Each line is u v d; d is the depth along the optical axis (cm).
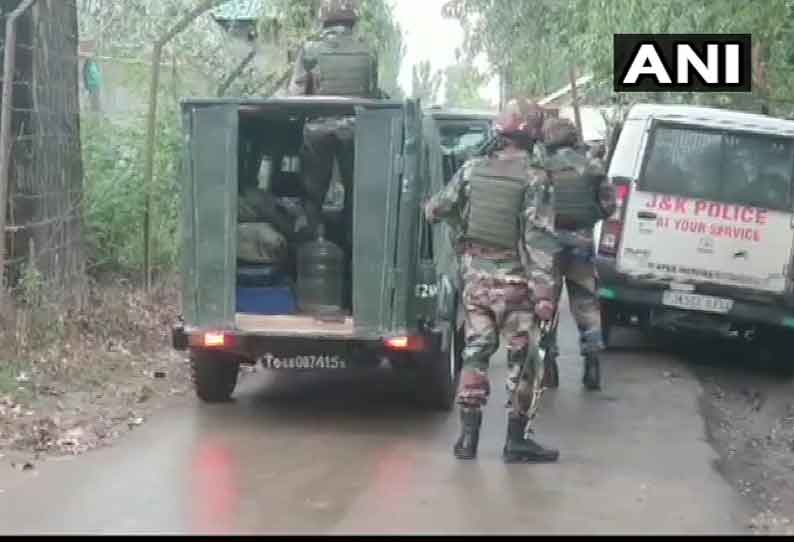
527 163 726
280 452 751
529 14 2095
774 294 1052
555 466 725
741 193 1055
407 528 600
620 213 1069
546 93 2302
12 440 749
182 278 820
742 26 1298
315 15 1427
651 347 1176
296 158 920
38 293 985
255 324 818
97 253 1213
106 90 1456
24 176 1006
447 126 1206
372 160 789
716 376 1106
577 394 940
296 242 866
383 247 794
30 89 1016
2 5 1005
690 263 1061
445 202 738
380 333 799
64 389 875
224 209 809
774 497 712
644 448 775
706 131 1058
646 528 607
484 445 779
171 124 1309
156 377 955
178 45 1424
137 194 1224
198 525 602
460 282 816
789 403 1010
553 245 717
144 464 716
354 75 884
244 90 1466
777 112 1638
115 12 1431
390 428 822
